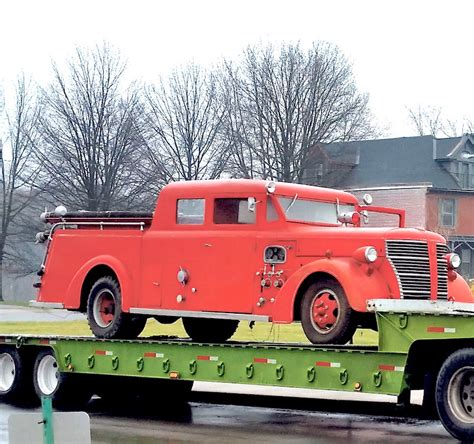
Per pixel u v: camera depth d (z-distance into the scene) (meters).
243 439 10.43
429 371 10.23
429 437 10.34
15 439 5.62
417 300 11.09
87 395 13.67
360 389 10.28
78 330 20.80
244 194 12.09
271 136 41.94
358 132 44.75
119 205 42.06
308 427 11.27
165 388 14.09
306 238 11.55
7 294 68.00
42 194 46.22
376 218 27.33
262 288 11.76
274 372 11.03
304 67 42.50
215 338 13.91
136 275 12.88
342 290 11.03
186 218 12.57
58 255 13.80
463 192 47.69
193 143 42.47
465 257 47.62
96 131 42.62
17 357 13.95
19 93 47.72
